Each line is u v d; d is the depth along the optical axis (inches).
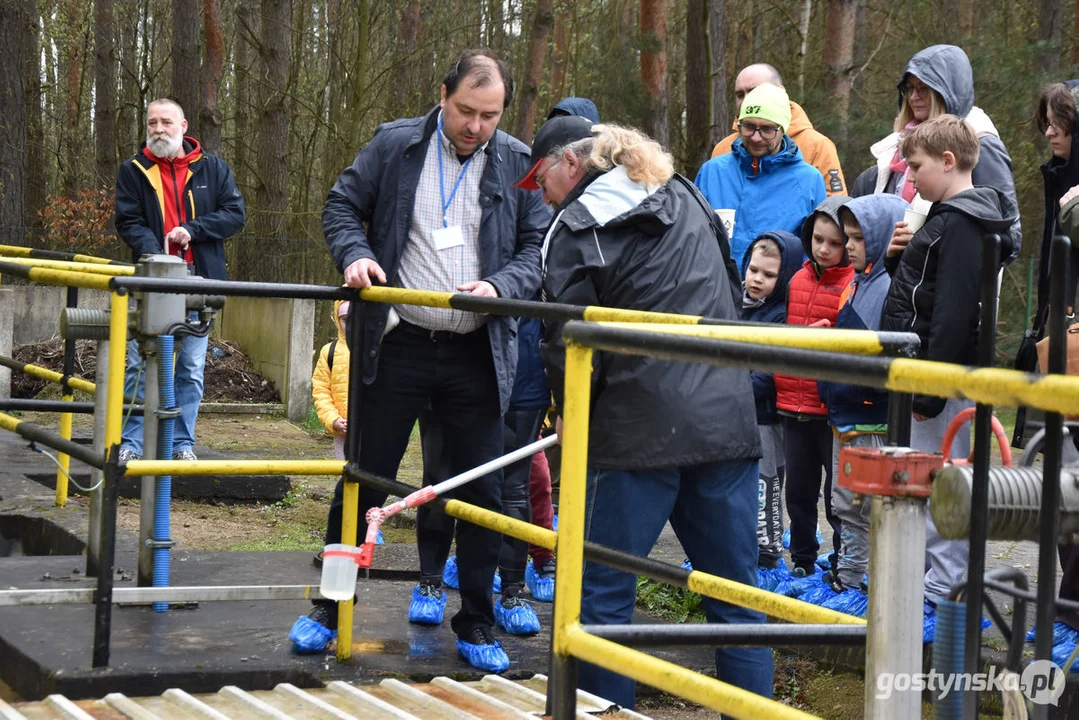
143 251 265.9
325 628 156.9
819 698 174.2
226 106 1026.1
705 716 165.9
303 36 834.2
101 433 179.8
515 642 176.2
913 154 161.3
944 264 153.9
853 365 70.8
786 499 206.7
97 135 889.5
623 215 130.3
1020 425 142.0
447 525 177.5
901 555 73.8
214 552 213.8
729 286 138.8
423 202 159.2
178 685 144.1
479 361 158.4
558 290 131.7
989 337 71.8
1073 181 179.2
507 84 157.0
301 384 422.9
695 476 133.6
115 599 144.9
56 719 126.5
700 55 565.3
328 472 154.0
